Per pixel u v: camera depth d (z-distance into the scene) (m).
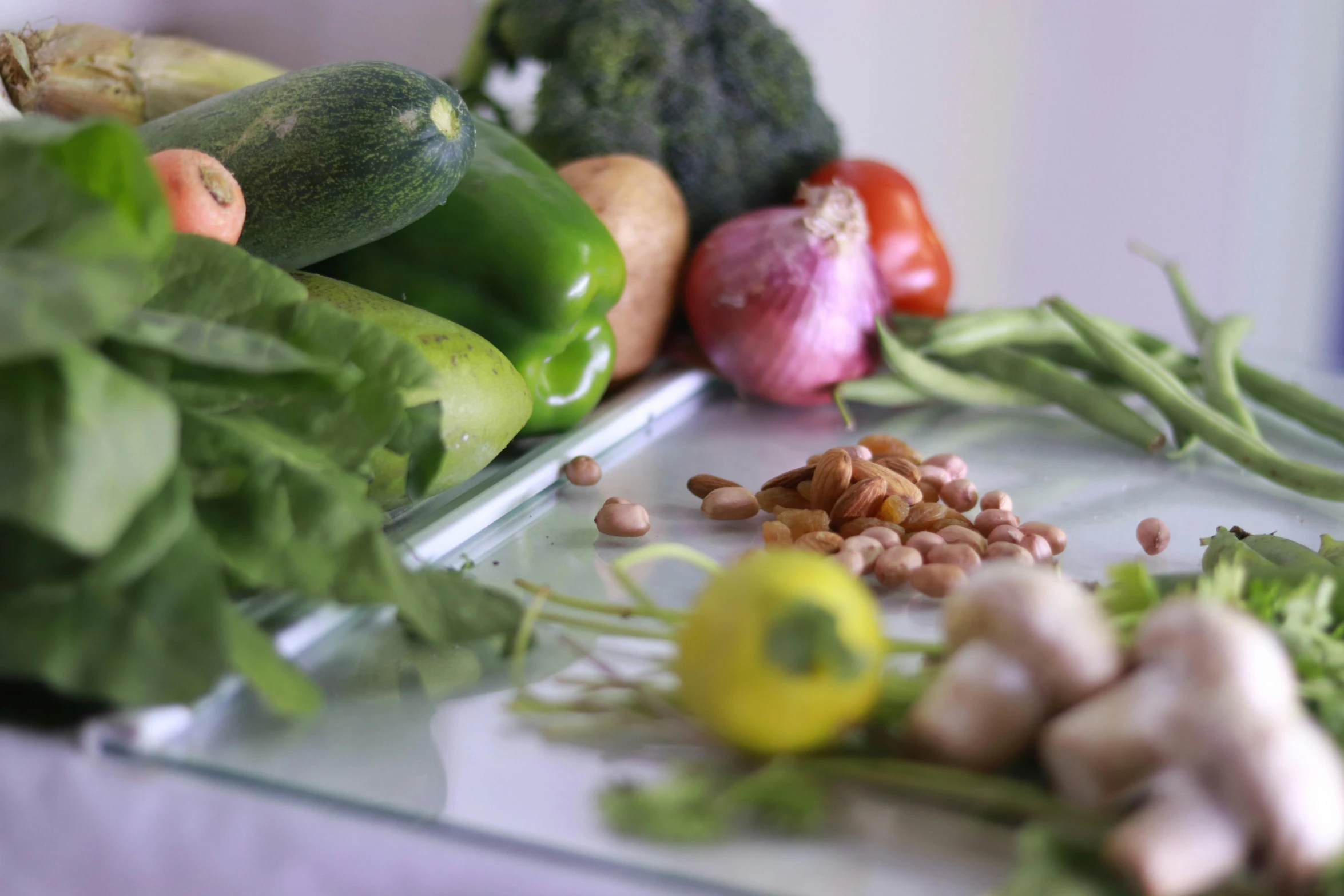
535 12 0.75
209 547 0.44
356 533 0.46
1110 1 1.31
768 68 0.75
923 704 0.43
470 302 0.62
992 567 0.44
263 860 0.43
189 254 0.48
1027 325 0.69
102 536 0.42
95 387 0.42
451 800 0.43
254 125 0.56
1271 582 0.48
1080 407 0.65
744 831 0.42
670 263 0.67
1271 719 0.39
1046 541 0.54
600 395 0.64
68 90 0.65
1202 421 0.62
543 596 0.47
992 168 1.38
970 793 0.42
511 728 0.45
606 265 0.62
